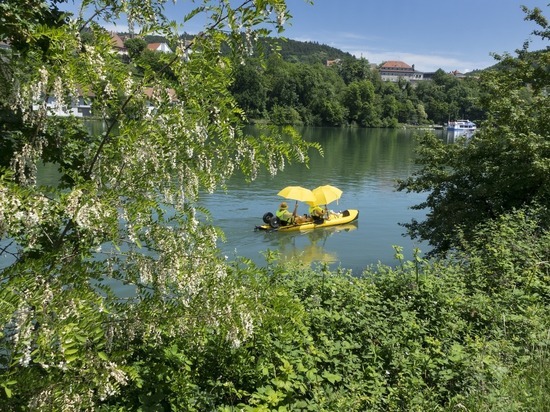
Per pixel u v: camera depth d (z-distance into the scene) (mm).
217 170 3484
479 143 14062
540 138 12148
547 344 5125
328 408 4293
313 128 98000
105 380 2582
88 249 3074
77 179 3121
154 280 3164
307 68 102500
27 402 2523
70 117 3441
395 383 5129
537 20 15633
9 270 2508
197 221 3318
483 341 5492
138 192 3160
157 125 3090
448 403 4641
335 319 6008
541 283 7332
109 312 2855
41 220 2535
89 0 3061
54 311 2432
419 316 6773
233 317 3420
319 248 18656
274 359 4809
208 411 4180
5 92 2943
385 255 17922
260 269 3967
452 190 14289
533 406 4203
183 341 4141
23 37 2938
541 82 14914
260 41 3029
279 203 24484
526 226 9867
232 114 3430
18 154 2979
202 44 3070
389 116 121250
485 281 7699
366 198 27938
